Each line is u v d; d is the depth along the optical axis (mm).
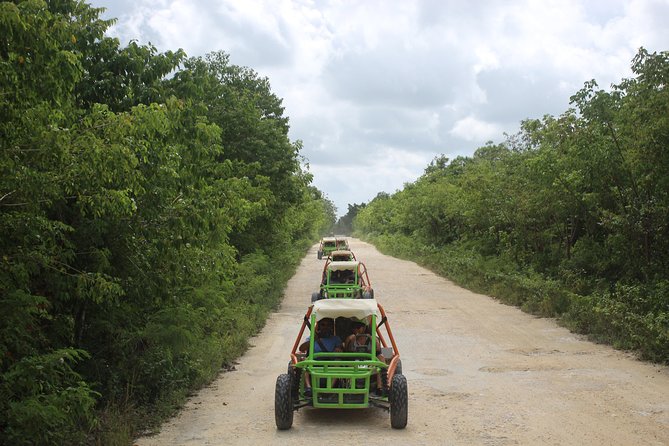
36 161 5754
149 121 6672
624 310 13719
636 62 14039
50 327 7527
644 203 15812
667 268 15969
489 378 10367
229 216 10406
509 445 6918
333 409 8688
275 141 22812
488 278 24344
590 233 20688
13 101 5305
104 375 8422
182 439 7355
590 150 16250
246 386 10141
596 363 11477
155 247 8516
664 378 10188
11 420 5645
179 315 9344
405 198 57844
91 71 9641
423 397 9156
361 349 8680
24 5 5094
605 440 7055
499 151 39750
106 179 6270
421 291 24438
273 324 16875
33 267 6363
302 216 49281
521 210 23062
